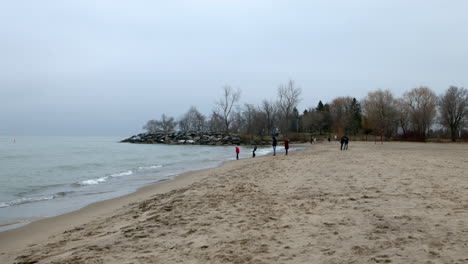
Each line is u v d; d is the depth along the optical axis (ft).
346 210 22.58
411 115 261.24
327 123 325.01
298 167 53.93
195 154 132.98
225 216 22.90
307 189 31.99
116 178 56.80
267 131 291.17
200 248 16.29
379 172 42.91
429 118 251.60
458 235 16.08
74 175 63.62
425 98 259.39
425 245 14.80
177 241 17.69
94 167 79.82
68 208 32.17
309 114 338.34
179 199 30.40
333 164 56.34
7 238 21.91
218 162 87.04
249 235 18.03
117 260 15.15
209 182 41.93
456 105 234.58
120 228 21.66
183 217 23.21
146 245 17.24
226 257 14.82
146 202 31.27
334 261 13.50
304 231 18.12
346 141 114.42
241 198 29.37
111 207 31.42
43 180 56.44
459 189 29.27
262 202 27.02
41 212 30.50
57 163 90.63
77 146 228.43
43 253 17.65
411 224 18.42
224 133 287.07
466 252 13.74
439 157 70.44
